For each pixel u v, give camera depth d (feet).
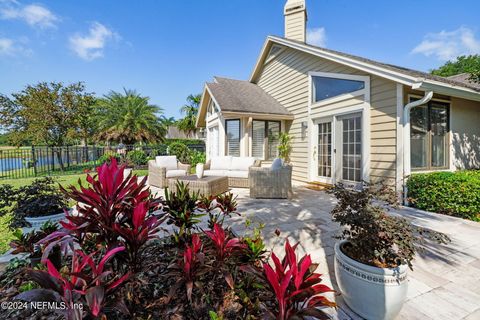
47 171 36.76
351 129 19.93
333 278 7.48
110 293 4.64
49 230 7.36
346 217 6.08
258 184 18.25
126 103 56.95
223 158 25.22
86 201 5.49
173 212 8.05
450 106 18.70
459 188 13.00
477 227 11.68
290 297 4.14
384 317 5.40
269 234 10.97
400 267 5.37
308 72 24.66
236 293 5.65
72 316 3.75
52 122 41.39
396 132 16.03
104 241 5.71
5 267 7.79
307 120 24.95
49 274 4.17
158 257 7.63
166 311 5.53
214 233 6.56
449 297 6.50
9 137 42.04
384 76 15.64
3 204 9.46
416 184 14.98
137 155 42.86
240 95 29.50
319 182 23.84
